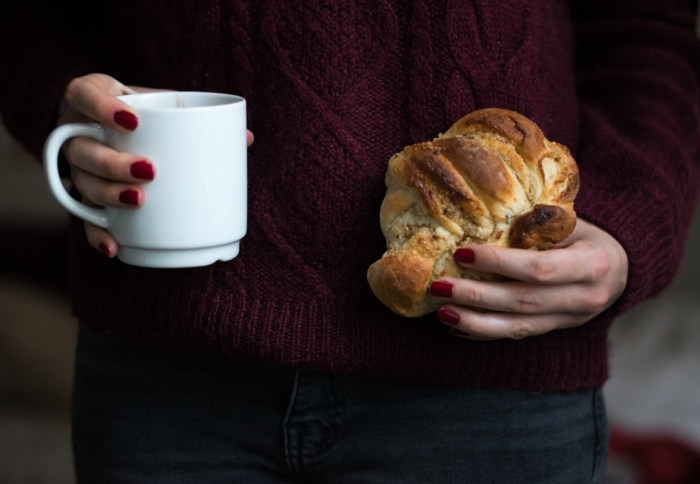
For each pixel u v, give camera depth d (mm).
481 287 724
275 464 847
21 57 862
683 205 839
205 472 848
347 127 767
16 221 2178
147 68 809
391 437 814
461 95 770
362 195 771
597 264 740
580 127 864
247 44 770
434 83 767
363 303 782
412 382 807
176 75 795
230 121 727
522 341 796
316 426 821
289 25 761
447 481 816
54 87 839
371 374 797
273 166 777
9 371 1952
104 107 711
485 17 769
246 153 756
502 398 810
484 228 724
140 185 724
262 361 793
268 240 781
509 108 783
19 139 874
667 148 831
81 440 886
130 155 718
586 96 893
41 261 2107
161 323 803
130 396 853
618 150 824
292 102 769
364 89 768
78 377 891
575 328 815
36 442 1826
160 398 844
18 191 2316
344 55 762
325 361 785
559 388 818
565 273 724
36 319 1996
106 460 866
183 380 836
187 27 782
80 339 896
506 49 781
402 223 740
